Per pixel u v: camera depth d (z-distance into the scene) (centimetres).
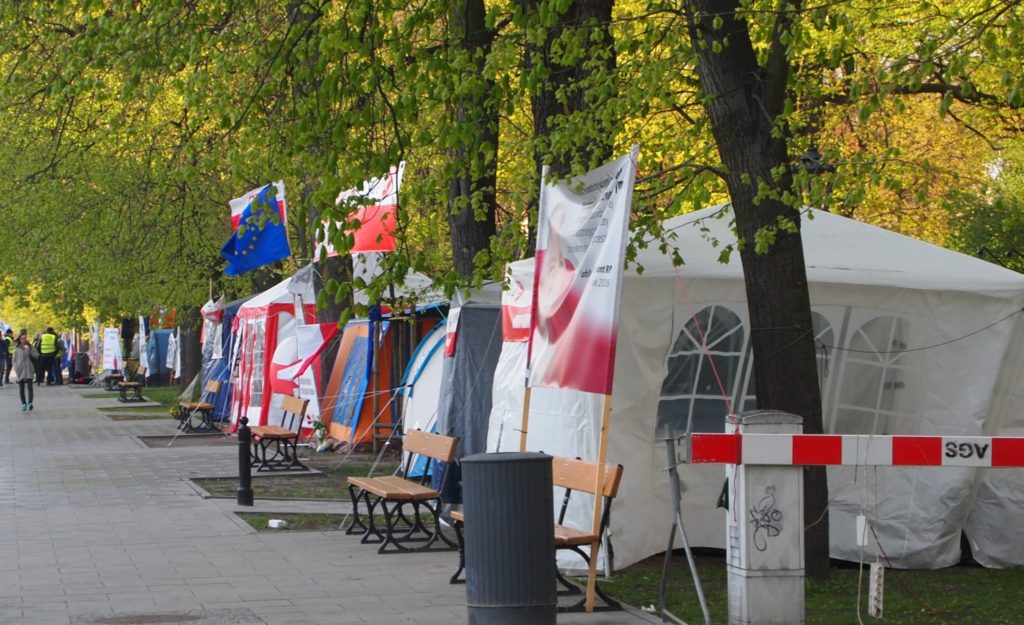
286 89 1997
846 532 1905
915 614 1552
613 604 1568
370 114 1955
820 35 2180
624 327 1880
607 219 1506
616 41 1850
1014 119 3130
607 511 1558
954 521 1892
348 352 3922
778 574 1401
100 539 2169
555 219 1655
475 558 1365
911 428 1948
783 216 1628
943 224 3659
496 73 1934
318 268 3919
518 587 1349
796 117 1880
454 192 2575
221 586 1736
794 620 1399
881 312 1948
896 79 1530
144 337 8656
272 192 2038
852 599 1639
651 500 1891
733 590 1424
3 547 2078
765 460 1393
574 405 1853
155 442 4422
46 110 3519
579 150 1959
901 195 3419
